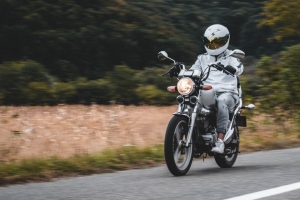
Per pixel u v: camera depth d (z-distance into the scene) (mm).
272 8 19547
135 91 46625
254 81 13711
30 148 9438
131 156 7812
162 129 13914
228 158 7301
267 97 12570
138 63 61375
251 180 5758
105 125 15711
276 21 19609
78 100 46406
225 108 6887
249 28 64812
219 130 6891
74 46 58062
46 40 57438
